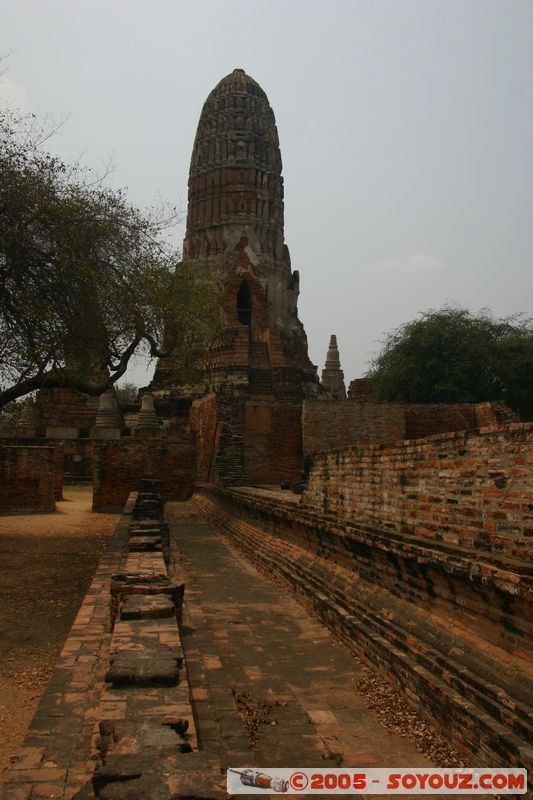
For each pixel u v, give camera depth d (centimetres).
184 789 319
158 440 3014
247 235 5381
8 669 758
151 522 1470
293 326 5559
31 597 1121
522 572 560
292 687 736
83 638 739
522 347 3822
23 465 2577
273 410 2720
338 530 1023
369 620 828
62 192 1587
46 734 500
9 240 1441
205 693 634
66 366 1689
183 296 2038
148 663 508
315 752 581
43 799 412
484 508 659
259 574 1423
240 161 5544
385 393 4066
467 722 551
